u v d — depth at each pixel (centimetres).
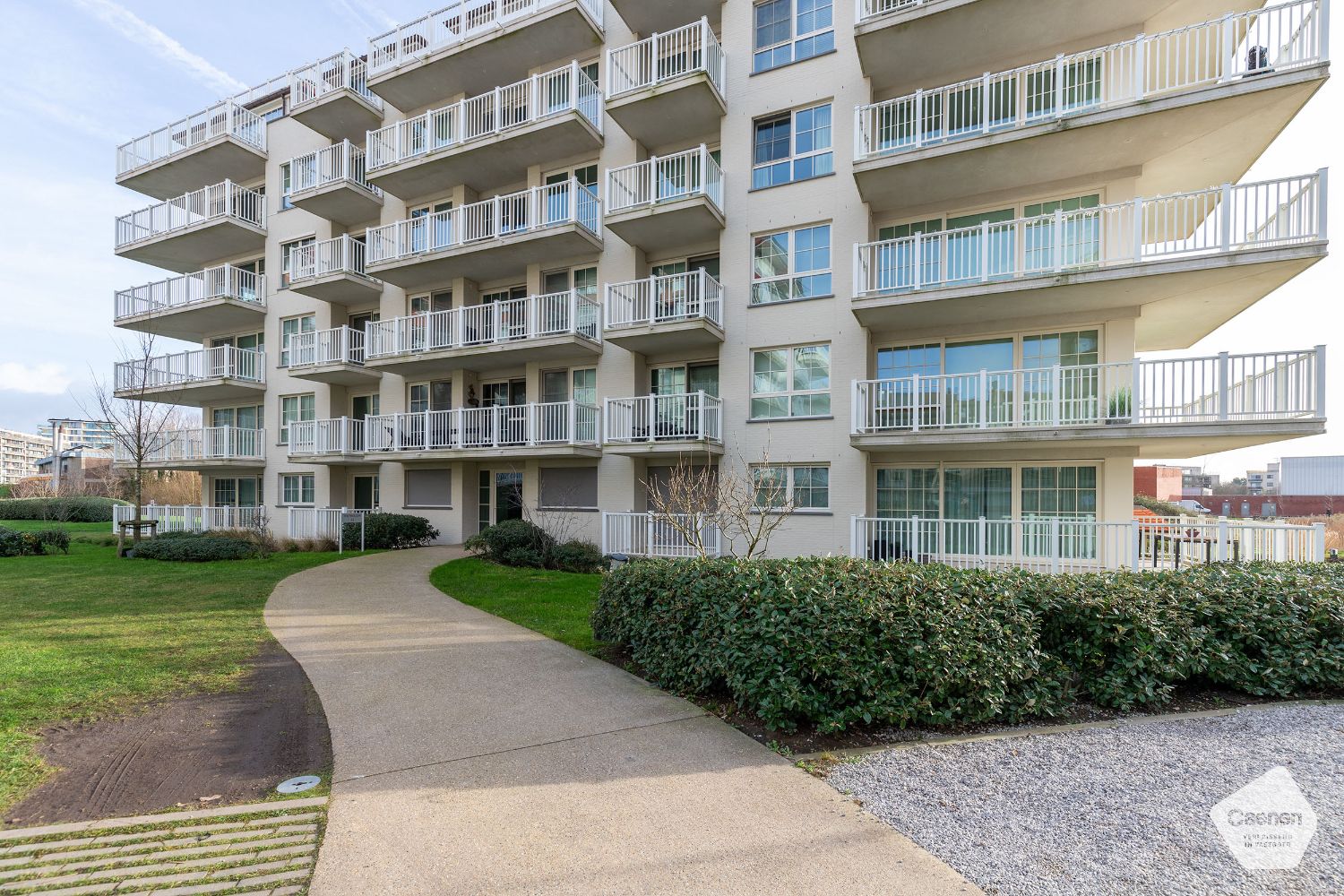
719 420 1396
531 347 1527
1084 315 1160
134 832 316
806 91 1358
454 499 1784
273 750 421
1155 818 331
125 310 2212
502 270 1711
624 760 404
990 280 1066
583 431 1530
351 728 459
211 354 2070
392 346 1750
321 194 1828
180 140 2192
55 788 363
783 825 323
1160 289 1034
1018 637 480
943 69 1252
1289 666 527
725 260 1428
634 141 1528
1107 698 494
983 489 1219
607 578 700
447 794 358
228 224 2012
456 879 277
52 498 3259
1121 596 516
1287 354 897
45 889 270
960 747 423
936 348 1270
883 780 374
